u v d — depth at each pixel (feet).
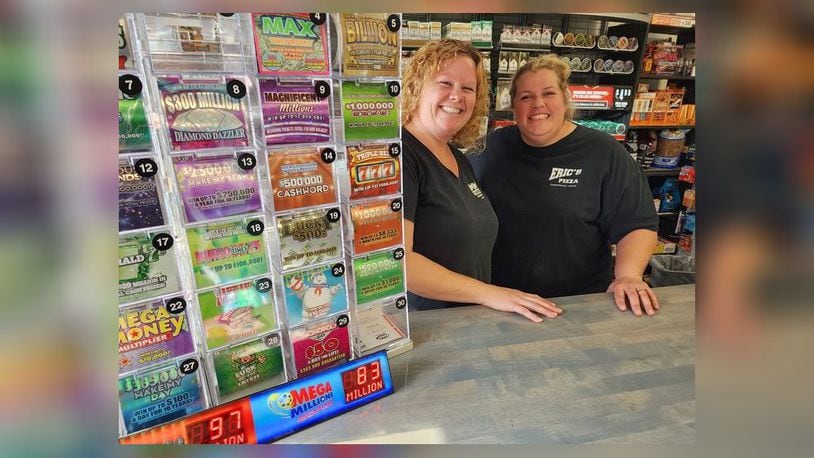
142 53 2.06
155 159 2.15
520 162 6.92
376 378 2.78
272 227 2.56
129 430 2.23
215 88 2.26
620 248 6.44
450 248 5.10
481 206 5.59
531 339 3.53
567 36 10.44
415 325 3.76
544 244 6.81
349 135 2.75
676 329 3.70
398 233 3.12
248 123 2.39
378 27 2.69
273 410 2.43
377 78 2.77
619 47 10.87
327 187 2.70
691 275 9.05
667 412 2.69
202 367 2.45
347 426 2.56
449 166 5.39
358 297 3.00
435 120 5.17
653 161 12.73
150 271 2.22
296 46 2.42
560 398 2.81
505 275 7.14
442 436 2.49
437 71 5.02
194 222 2.31
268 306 2.61
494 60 10.27
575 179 6.60
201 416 2.26
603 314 3.99
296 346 2.72
